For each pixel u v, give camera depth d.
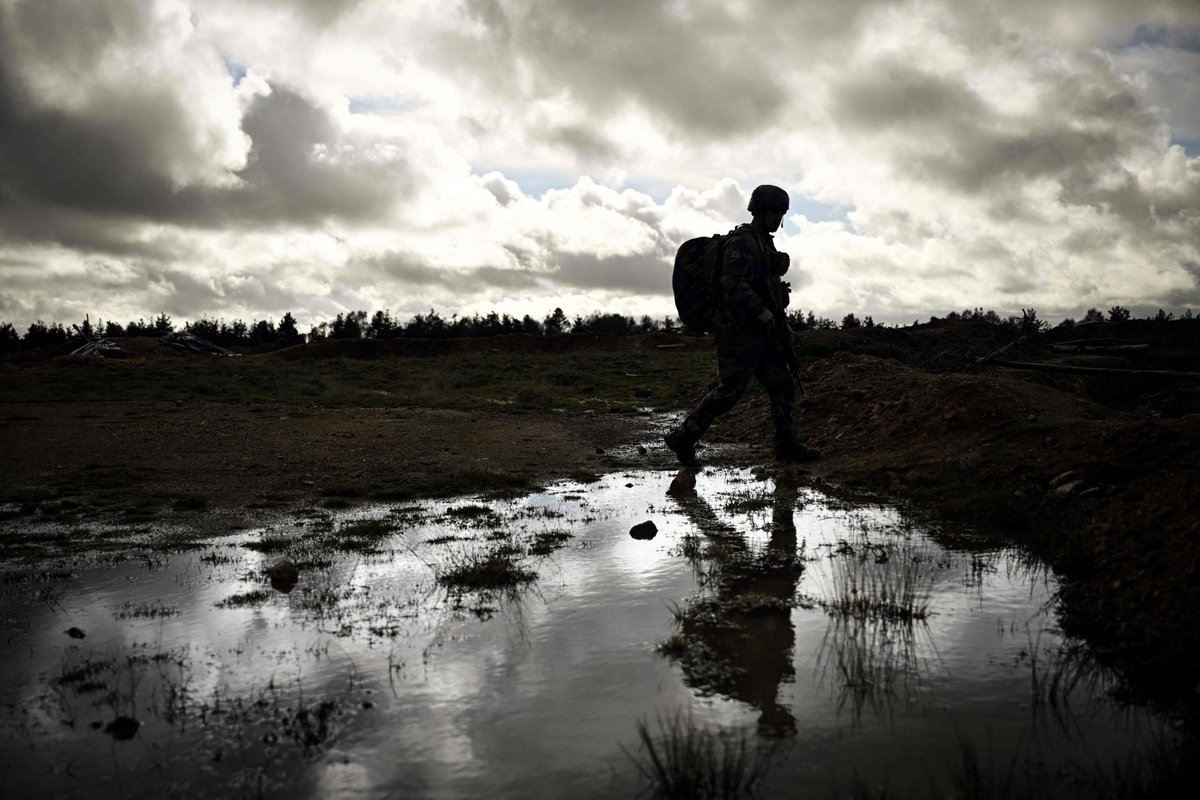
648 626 3.86
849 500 7.09
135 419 13.66
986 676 3.21
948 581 4.52
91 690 3.21
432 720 2.90
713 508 6.86
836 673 3.26
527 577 4.73
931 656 3.43
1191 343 16.17
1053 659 3.38
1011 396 9.09
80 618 4.12
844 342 17.92
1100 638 3.59
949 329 20.77
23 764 2.63
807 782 2.41
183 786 2.48
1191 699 2.91
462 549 5.48
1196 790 2.29
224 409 15.30
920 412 9.60
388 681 3.25
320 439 11.40
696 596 4.31
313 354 42.38
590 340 45.12
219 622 4.02
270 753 2.68
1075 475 6.09
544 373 24.06
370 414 14.56
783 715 2.88
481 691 3.14
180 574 4.94
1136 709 2.90
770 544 5.48
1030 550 5.14
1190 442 5.75
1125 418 9.31
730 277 8.59
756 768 2.49
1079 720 2.81
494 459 9.96
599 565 5.00
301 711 2.96
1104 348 16.72
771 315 8.73
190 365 27.95
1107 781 2.39
